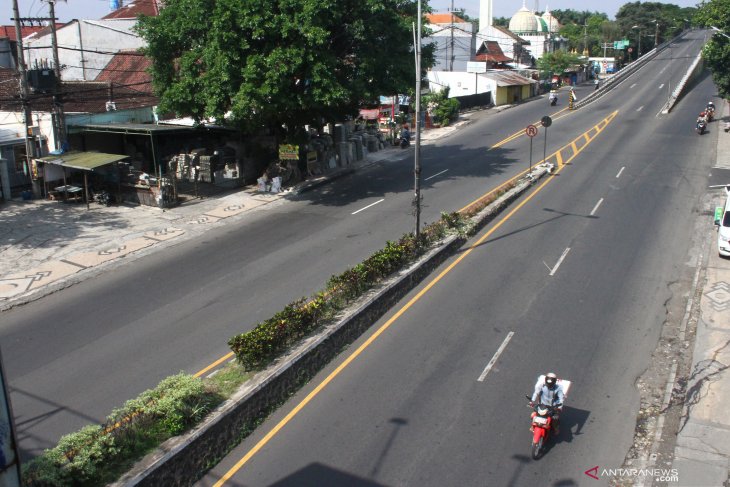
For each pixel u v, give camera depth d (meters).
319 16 25.23
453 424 11.32
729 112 46.72
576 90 73.12
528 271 18.61
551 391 10.74
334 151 34.50
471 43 72.19
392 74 28.72
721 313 15.92
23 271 19.47
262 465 10.31
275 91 24.39
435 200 27.05
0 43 42.03
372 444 10.77
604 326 15.18
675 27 117.44
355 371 13.19
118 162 29.61
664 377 13.02
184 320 15.82
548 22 118.62
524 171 31.86
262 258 20.36
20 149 29.28
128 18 46.62
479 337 14.60
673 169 30.94
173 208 27.03
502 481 9.89
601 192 27.33
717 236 21.06
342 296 15.09
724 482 9.96
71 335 15.16
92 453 9.12
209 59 25.52
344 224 23.98
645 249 20.45
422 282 17.98
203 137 33.59
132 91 38.06
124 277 19.05
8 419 5.25
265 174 30.38
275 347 12.70
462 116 55.09
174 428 10.01
